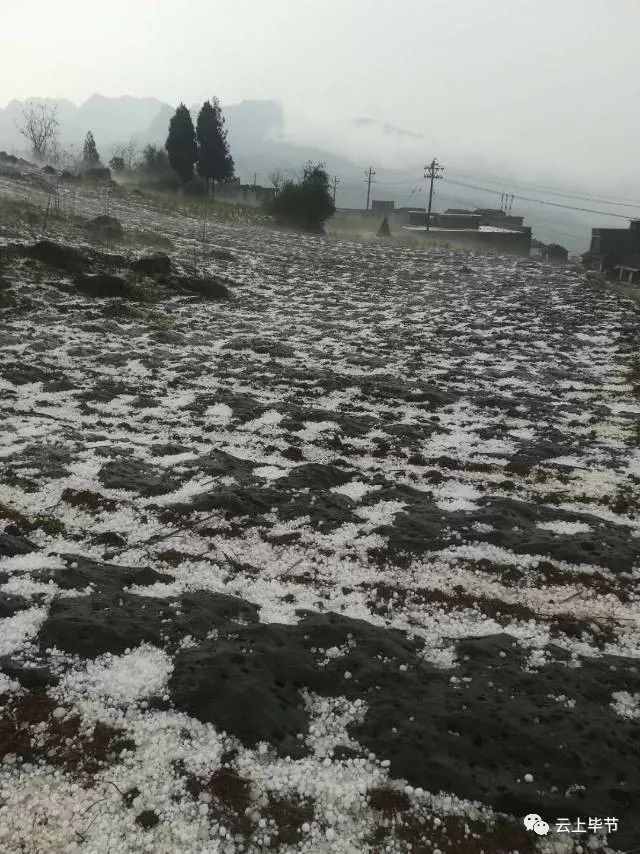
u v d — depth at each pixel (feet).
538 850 7.09
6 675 8.99
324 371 28.58
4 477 15.16
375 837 7.16
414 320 42.70
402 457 18.80
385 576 12.37
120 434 19.25
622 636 10.91
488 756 8.05
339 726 8.59
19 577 11.21
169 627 10.21
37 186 88.28
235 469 16.79
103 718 8.48
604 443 20.51
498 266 76.28
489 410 24.07
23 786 7.51
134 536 13.32
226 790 7.57
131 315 36.42
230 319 39.34
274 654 9.47
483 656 9.89
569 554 13.01
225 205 113.09
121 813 7.24
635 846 7.08
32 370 24.73
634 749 8.16
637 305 48.98
